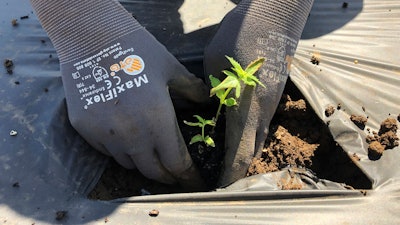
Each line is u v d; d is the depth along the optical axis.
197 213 0.30
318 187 0.33
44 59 0.43
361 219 0.29
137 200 0.32
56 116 0.37
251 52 0.35
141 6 0.51
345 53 0.42
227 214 0.30
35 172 0.34
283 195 0.31
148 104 0.31
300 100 0.38
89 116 0.32
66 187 0.33
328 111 0.37
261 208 0.30
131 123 0.31
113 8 0.33
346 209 0.30
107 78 0.32
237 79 0.31
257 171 0.35
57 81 0.40
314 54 0.42
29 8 0.49
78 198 0.33
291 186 0.33
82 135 0.34
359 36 0.44
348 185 0.34
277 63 0.35
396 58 0.42
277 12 0.36
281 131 0.37
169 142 0.33
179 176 0.35
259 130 0.35
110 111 0.31
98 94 0.32
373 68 0.41
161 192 0.37
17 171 0.34
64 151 0.35
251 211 0.30
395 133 0.35
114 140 0.32
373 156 0.34
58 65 0.42
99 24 0.32
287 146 0.36
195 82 0.37
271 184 0.33
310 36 0.45
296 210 0.30
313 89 0.39
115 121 0.31
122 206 0.32
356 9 0.48
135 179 0.37
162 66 0.34
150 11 0.50
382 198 0.31
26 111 0.38
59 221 0.31
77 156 0.36
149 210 0.31
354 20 0.46
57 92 0.39
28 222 0.31
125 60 0.32
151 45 0.34
